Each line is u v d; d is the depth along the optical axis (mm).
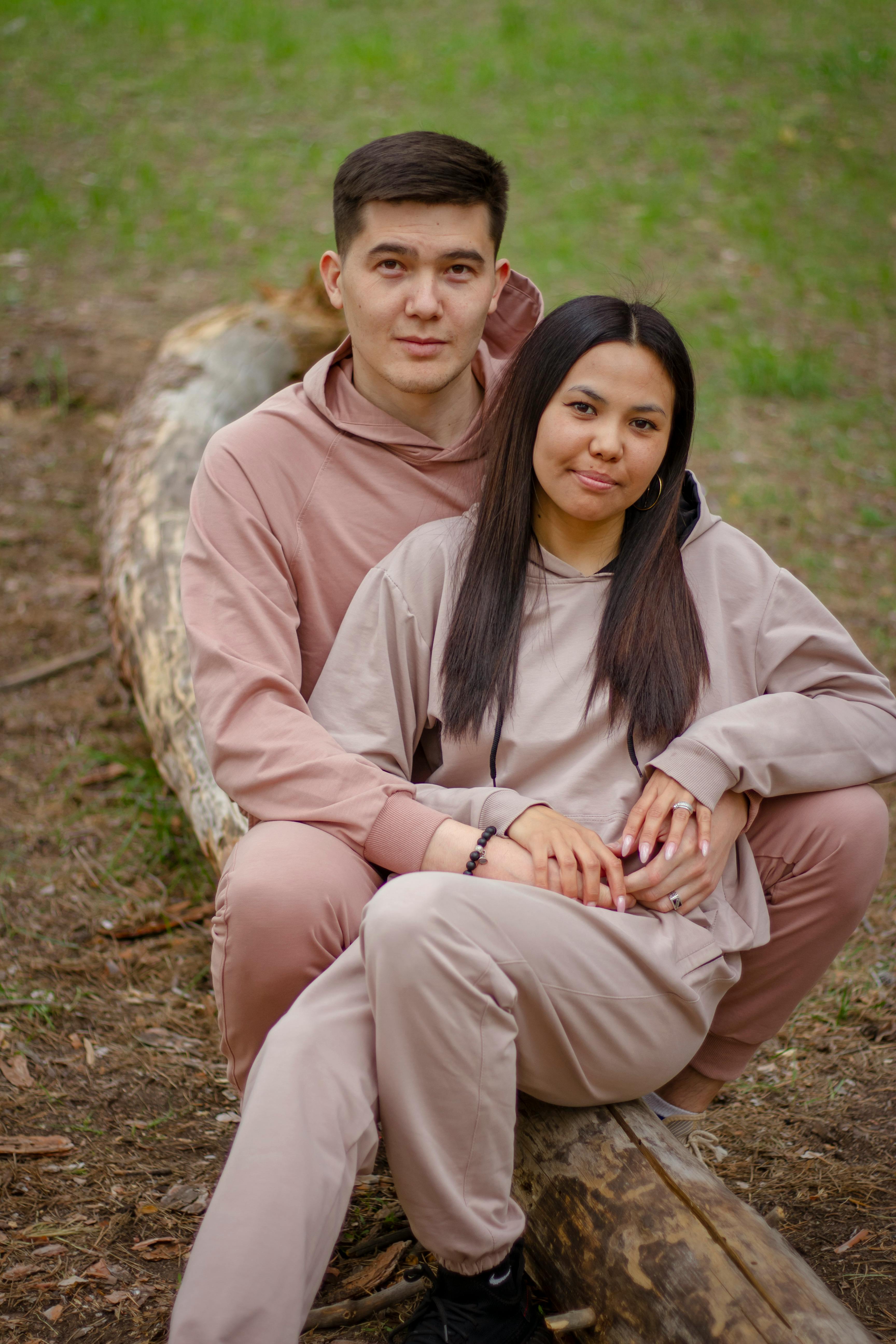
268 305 5145
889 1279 2035
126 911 3234
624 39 11664
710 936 1994
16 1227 2141
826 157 9680
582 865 1921
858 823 2064
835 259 8273
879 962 3064
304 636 2352
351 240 2232
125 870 3412
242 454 2285
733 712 2062
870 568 5125
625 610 2086
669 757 2014
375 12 12133
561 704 2086
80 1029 2764
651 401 1994
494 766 2115
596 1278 1758
